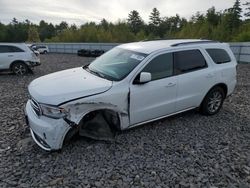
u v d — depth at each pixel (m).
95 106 3.90
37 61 13.19
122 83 4.16
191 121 5.41
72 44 38.94
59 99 3.67
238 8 55.75
